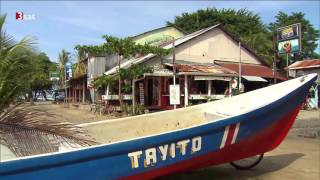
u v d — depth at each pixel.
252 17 49.88
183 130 6.26
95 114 24.84
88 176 5.50
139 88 25.88
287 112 7.82
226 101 9.12
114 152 5.65
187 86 25.56
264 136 7.62
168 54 26.12
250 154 7.63
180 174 8.05
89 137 7.01
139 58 27.97
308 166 8.88
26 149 5.59
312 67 30.47
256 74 29.08
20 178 5.04
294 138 13.16
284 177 7.95
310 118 21.42
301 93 7.95
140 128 8.35
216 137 6.74
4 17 6.16
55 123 5.93
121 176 5.79
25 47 6.21
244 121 7.04
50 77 43.03
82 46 24.28
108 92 25.20
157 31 37.12
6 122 5.64
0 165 4.86
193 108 8.90
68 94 51.25
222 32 30.44
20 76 6.07
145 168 5.98
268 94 8.60
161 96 26.14
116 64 31.48
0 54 6.00
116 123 8.10
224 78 26.33
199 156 6.59
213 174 8.11
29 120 5.77
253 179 7.79
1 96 5.82
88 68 33.47
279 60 40.19
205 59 29.70
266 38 43.91
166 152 6.15
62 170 5.29
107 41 23.16
